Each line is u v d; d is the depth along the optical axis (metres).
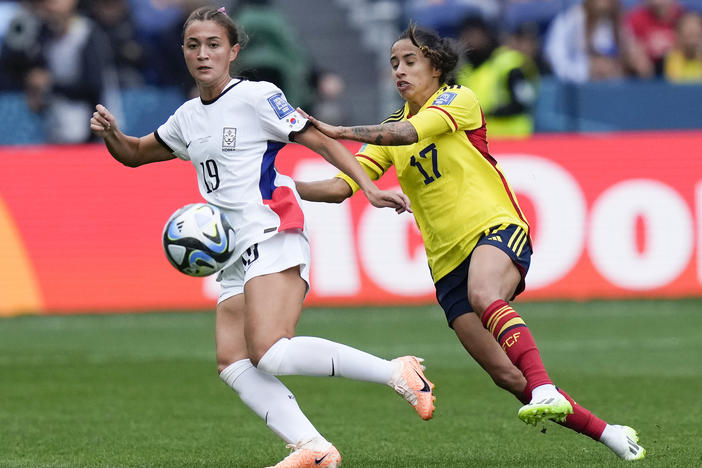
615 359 33.19
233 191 17.86
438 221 19.73
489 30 51.91
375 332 38.84
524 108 50.12
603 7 58.09
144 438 22.39
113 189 44.53
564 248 44.94
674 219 45.16
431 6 62.28
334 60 66.88
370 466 19.12
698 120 53.81
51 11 51.28
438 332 38.81
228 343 18.28
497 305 18.20
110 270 44.44
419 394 18.09
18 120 51.94
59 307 44.12
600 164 45.12
